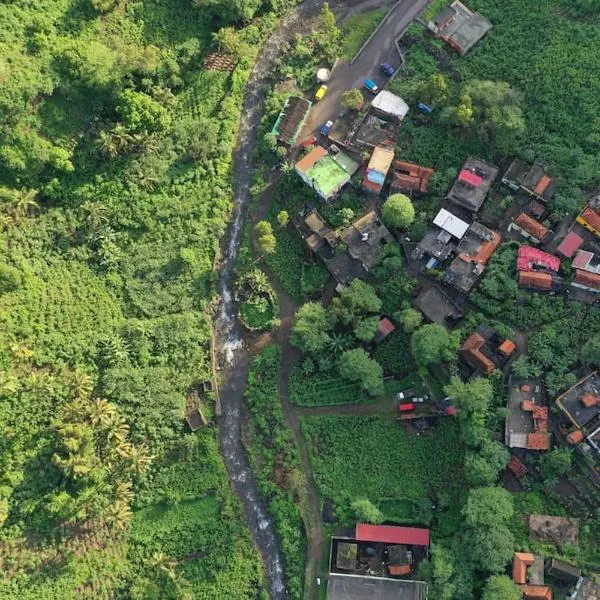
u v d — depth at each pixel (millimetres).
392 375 91375
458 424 87875
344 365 88312
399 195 90375
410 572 85625
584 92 92938
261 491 91688
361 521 87250
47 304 93000
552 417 84062
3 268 88062
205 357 95250
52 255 95500
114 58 95188
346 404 92000
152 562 88500
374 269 92375
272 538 90938
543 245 90000
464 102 90438
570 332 86500
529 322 87750
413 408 89562
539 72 94688
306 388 92562
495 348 87812
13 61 90500
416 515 86438
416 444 89062
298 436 92500
